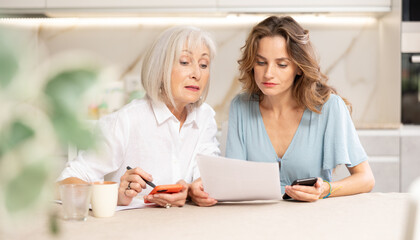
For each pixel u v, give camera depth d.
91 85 0.38
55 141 0.39
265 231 1.04
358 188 1.52
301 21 3.51
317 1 3.22
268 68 1.64
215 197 1.38
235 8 3.22
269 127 1.83
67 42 3.54
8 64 0.36
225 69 3.53
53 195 0.44
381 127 3.05
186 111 1.77
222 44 3.53
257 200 1.44
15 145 0.37
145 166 1.70
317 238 0.99
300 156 1.76
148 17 3.50
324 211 1.25
